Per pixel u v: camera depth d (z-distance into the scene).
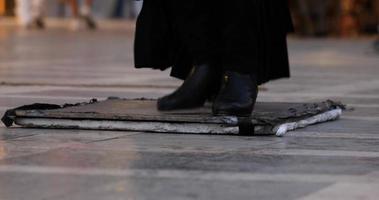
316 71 16.62
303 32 33.12
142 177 5.56
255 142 7.10
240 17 7.70
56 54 22.08
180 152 6.55
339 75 15.55
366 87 12.93
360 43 28.97
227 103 7.61
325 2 33.19
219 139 7.25
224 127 7.46
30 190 5.16
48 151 6.57
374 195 5.05
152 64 8.16
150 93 11.77
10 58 20.19
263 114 7.77
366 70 16.95
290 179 5.52
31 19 39.38
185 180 5.46
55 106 8.35
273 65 8.30
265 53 8.05
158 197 4.97
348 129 8.05
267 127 7.39
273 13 8.15
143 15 8.08
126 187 5.25
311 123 8.28
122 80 14.11
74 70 16.52
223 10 7.78
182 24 7.99
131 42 29.02
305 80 14.30
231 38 7.72
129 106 8.48
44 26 40.03
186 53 8.41
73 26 39.75
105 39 30.98
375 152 6.66
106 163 6.06
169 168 5.88
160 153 6.50
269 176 5.62
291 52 23.55
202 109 8.13
